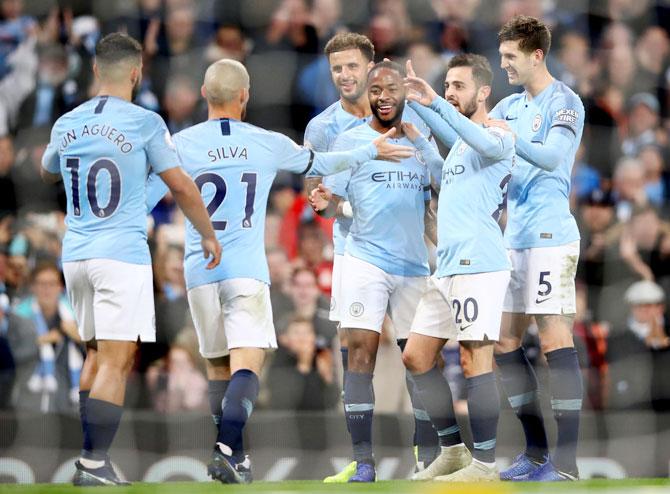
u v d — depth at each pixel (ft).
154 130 58.49
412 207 66.74
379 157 64.95
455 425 65.26
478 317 62.03
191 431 83.10
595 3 116.26
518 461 67.67
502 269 62.80
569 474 65.57
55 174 61.82
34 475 78.74
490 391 62.18
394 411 86.99
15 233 90.58
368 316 65.67
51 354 85.46
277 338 88.58
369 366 65.72
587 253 99.91
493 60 112.27
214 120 63.57
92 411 57.52
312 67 106.52
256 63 106.01
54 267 86.58
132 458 81.87
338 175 67.00
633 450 88.22
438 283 64.39
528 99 68.90
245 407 60.23
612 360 92.94
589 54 114.42
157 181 63.93
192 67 104.42
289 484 57.93
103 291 58.08
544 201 67.15
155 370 88.53
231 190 62.39
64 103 100.48
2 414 78.79
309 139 74.28
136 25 104.06
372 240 66.39
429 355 64.39
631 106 111.96
